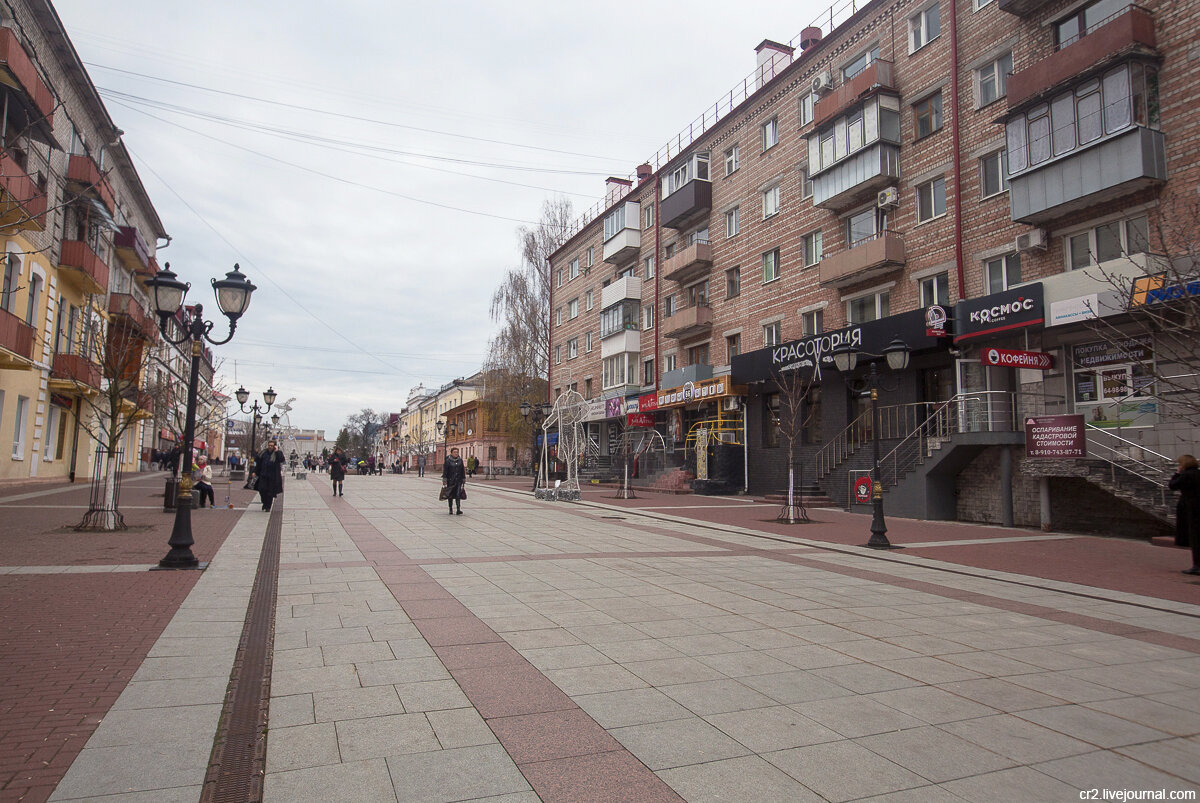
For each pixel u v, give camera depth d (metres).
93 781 3.21
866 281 22.39
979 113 18.89
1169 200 14.23
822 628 6.56
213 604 6.88
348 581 8.27
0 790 3.08
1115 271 14.10
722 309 30.33
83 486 25.28
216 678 4.70
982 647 6.06
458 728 3.99
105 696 4.31
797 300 25.67
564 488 24.19
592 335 43.31
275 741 3.76
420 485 35.06
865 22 23.17
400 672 4.95
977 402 17.72
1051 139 15.79
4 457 22.81
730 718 4.25
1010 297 16.31
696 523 16.36
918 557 11.54
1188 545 10.89
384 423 126.81
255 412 29.17
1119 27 14.66
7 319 19.92
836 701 4.60
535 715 4.22
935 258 19.95
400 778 3.36
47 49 22.38
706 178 32.00
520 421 43.88
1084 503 15.40
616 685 4.79
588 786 3.32
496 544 11.93
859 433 22.30
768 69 28.86
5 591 7.14
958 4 19.66
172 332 34.72
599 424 41.72
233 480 36.53
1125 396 13.95
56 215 25.16
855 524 16.67
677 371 32.06
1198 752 3.93
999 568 10.48
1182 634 6.77
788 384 23.52
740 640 6.04
